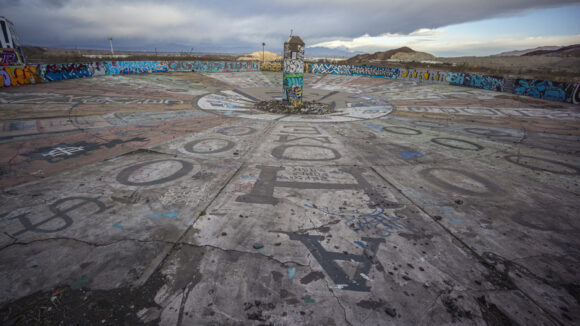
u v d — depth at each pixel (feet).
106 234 13.28
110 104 46.93
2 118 33.86
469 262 12.40
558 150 30.22
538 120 45.70
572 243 14.06
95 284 10.28
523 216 16.53
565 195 19.51
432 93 74.13
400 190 19.80
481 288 10.89
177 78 84.48
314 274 11.34
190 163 23.53
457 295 10.50
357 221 15.49
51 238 12.76
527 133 37.50
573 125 42.47
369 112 52.95
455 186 20.70
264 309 9.60
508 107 56.24
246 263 11.80
